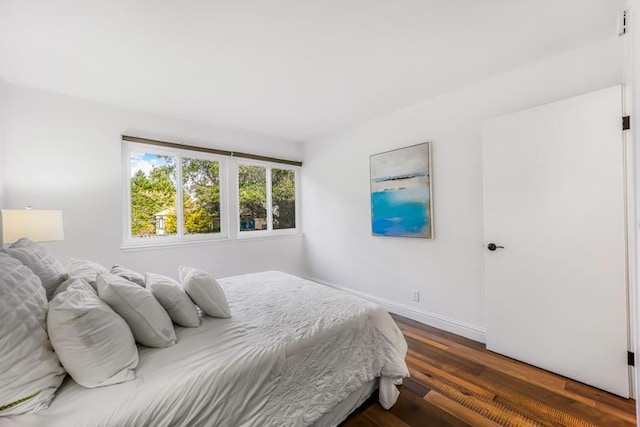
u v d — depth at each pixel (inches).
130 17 60.1
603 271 68.3
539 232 77.8
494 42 71.6
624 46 65.1
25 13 57.9
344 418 58.9
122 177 111.5
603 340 68.5
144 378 40.8
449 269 102.3
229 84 93.0
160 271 118.3
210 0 55.6
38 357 35.5
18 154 90.5
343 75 87.9
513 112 84.8
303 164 169.0
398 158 116.3
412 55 77.0
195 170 132.2
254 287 86.4
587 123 69.9
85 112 102.6
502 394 67.7
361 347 61.4
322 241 156.7
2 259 42.4
